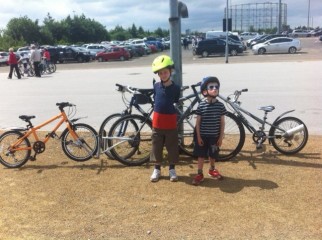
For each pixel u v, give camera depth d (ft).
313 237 13.00
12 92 52.95
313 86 46.78
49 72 84.84
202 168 18.03
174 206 15.47
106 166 20.44
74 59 136.98
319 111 32.99
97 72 82.07
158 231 13.66
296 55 115.44
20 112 37.60
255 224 13.91
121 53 135.13
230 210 14.98
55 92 51.08
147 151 21.03
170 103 18.01
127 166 20.34
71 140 21.01
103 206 15.69
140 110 20.83
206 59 114.42
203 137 17.76
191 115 20.76
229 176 18.44
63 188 17.62
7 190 17.66
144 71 78.64
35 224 14.44
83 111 36.83
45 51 85.05
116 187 17.54
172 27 21.88
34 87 57.98
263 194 16.28
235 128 23.57
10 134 20.77
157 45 200.23
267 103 37.27
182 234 13.43
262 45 128.67
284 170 18.95
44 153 22.74
